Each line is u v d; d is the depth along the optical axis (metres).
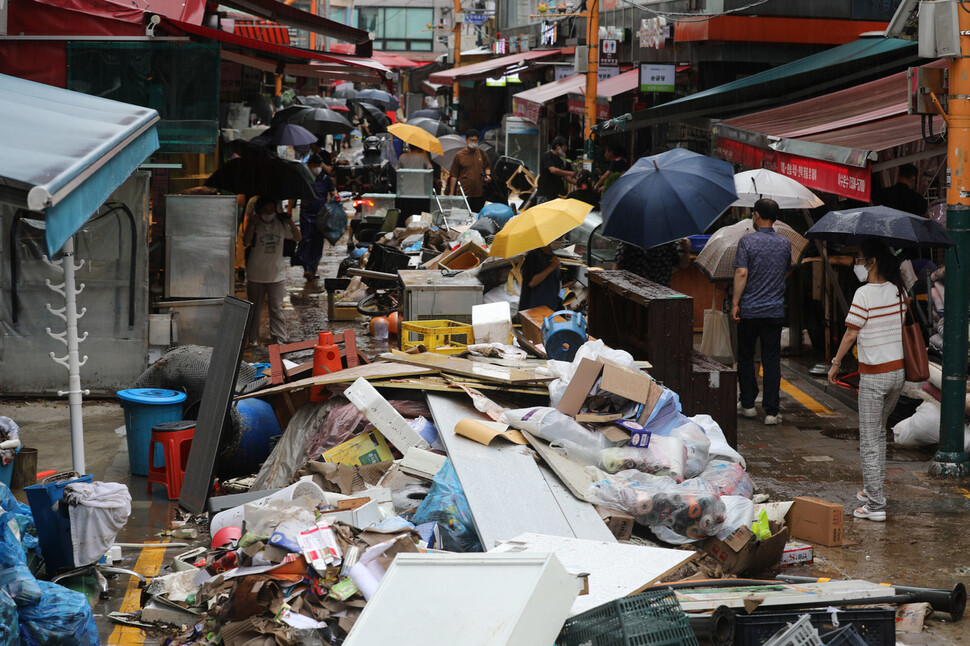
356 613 5.18
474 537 6.21
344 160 28.64
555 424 7.00
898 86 13.19
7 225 10.55
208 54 11.21
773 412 10.10
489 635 3.71
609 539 5.92
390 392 8.18
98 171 5.57
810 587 5.46
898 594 5.68
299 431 8.23
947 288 8.52
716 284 11.10
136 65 11.09
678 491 6.22
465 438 7.08
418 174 19.34
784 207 11.24
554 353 8.73
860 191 9.92
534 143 31.20
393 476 6.91
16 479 7.64
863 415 7.52
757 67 20.22
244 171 13.66
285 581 5.32
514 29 41.94
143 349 10.91
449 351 9.45
